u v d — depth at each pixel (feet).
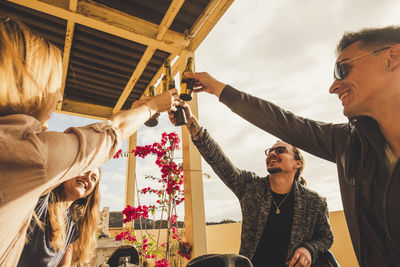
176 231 9.57
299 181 5.90
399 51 1.91
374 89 1.98
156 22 9.37
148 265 9.93
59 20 8.86
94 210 5.06
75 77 12.14
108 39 9.91
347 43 2.30
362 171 2.16
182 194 8.97
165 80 8.66
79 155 1.61
